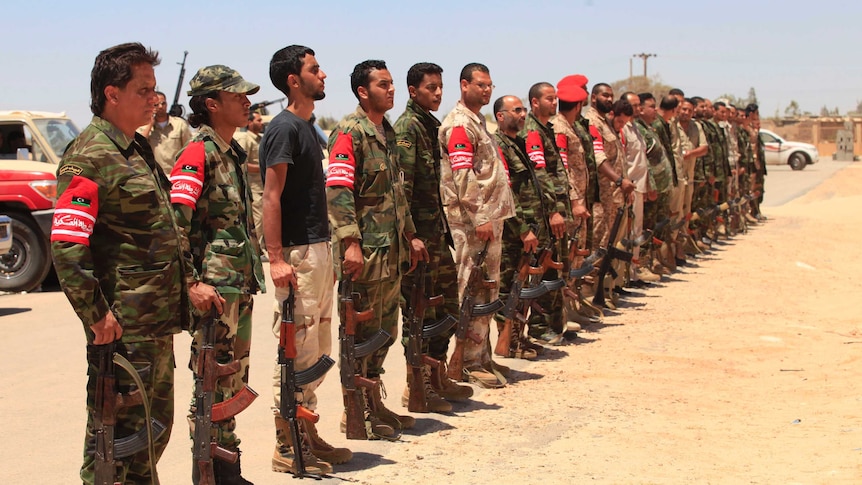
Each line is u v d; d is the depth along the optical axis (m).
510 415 6.73
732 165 18.47
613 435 6.27
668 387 7.70
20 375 7.81
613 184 10.73
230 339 4.80
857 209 23.70
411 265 6.33
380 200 5.84
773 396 7.45
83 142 3.96
